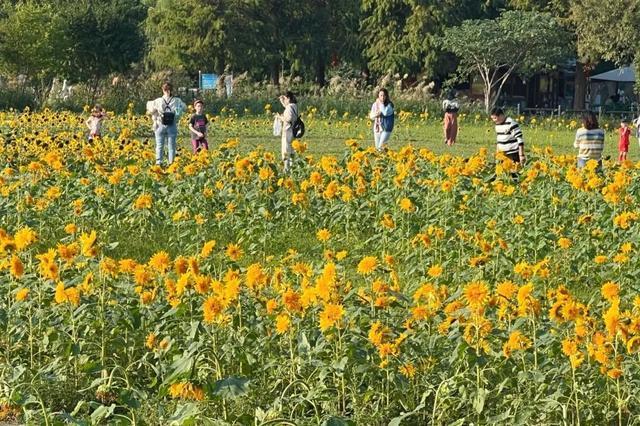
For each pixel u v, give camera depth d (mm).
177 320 10078
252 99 61094
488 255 13586
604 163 21984
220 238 17266
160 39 80250
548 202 17938
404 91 64125
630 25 64000
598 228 16141
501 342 9609
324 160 19156
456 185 17750
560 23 69250
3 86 59406
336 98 60812
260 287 10266
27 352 10344
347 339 9297
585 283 14820
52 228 17469
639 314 9539
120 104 60062
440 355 9453
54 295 10539
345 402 9344
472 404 8992
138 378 10016
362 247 16891
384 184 19000
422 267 13938
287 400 8992
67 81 67562
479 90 84625
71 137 29875
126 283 10875
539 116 67312
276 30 78750
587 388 9109
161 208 18422
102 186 18703
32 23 60781
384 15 77750
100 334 10242
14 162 23953
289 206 18125
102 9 69125
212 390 7977
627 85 87688
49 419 8305
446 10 75625
